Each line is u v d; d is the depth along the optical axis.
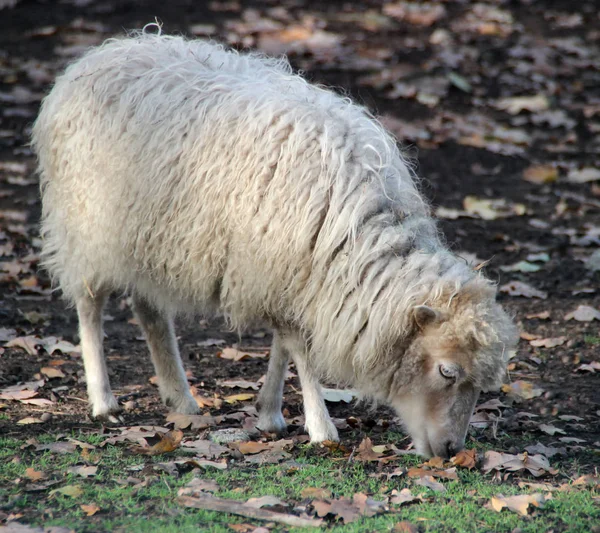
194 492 8.02
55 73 24.58
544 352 13.10
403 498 8.05
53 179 10.77
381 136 9.45
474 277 8.82
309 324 9.27
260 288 9.29
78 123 10.30
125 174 9.87
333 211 8.88
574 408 11.16
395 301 8.70
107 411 10.47
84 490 8.04
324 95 9.90
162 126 9.70
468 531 7.44
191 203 9.42
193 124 9.56
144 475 8.51
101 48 10.88
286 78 10.22
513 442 9.96
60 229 10.77
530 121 23.88
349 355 9.14
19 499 7.83
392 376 9.04
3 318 14.01
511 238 18.03
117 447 9.36
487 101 24.75
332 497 8.12
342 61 25.98
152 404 11.12
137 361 12.73
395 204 9.15
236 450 9.25
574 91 25.62
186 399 10.80
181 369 10.95
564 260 17.03
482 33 29.14
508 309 14.73
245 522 7.56
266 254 9.09
